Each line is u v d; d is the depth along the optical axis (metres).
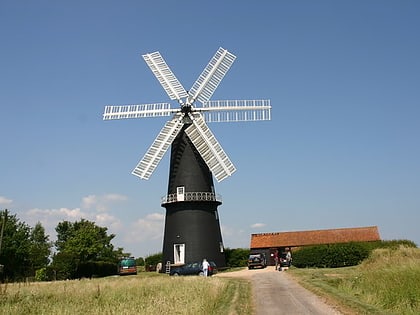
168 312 14.73
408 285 17.78
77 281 32.03
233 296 20.48
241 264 55.84
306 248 43.28
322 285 23.94
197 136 43.22
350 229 55.59
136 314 14.58
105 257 64.94
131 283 26.92
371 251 39.19
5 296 18.78
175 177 43.12
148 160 43.09
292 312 15.89
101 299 19.11
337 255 41.34
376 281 20.41
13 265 42.09
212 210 43.41
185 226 42.12
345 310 15.83
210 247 42.22
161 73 45.09
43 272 45.12
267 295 20.89
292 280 28.33
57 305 17.16
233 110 43.94
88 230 61.72
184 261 41.59
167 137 43.56
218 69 45.09
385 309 16.09
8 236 41.94
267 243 55.25
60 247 66.94
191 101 43.97
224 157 42.75
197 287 22.14
